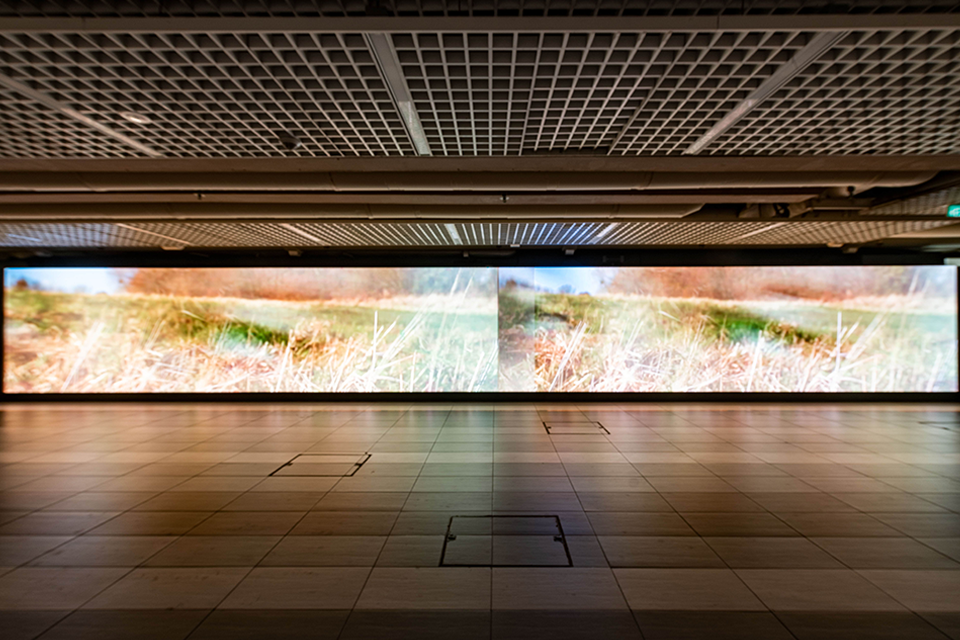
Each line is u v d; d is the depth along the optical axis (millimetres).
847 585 2789
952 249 9133
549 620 2465
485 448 5859
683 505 4000
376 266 9523
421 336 9516
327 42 2326
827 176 4285
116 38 2279
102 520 3697
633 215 5754
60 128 3221
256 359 9531
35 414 8180
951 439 6270
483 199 5258
